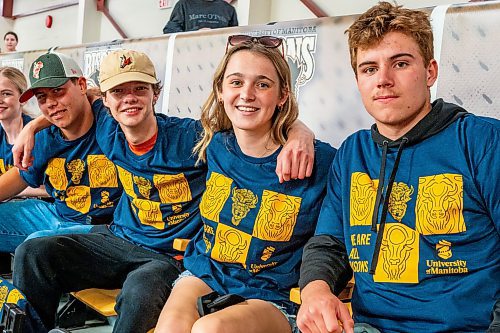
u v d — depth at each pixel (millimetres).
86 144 2430
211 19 4859
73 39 8242
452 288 1312
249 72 1670
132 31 6938
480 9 1767
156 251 2072
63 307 2549
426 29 1395
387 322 1380
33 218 2791
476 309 1279
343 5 4551
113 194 2459
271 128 1737
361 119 2082
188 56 2904
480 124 1354
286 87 1736
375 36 1381
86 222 2506
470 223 1320
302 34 2273
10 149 3072
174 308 1518
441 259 1331
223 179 1769
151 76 2076
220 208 1745
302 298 1363
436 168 1369
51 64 2295
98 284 2113
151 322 1732
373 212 1435
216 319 1365
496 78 1736
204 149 1881
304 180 1669
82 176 2467
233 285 1693
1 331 1944
